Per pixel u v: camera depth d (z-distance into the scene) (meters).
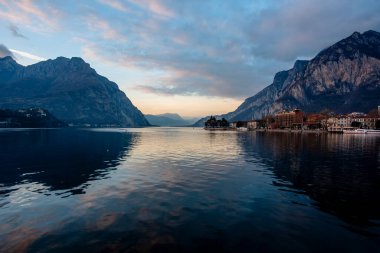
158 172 39.84
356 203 24.50
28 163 49.03
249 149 77.81
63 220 20.11
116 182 32.94
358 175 37.88
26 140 113.69
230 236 17.44
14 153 65.88
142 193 27.67
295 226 19.12
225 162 50.53
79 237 17.23
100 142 107.25
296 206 23.53
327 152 69.75
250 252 15.45
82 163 49.25
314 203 24.45
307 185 31.45
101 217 20.72
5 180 34.34
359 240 17.06
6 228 18.66
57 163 49.22
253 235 17.61
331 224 19.55
